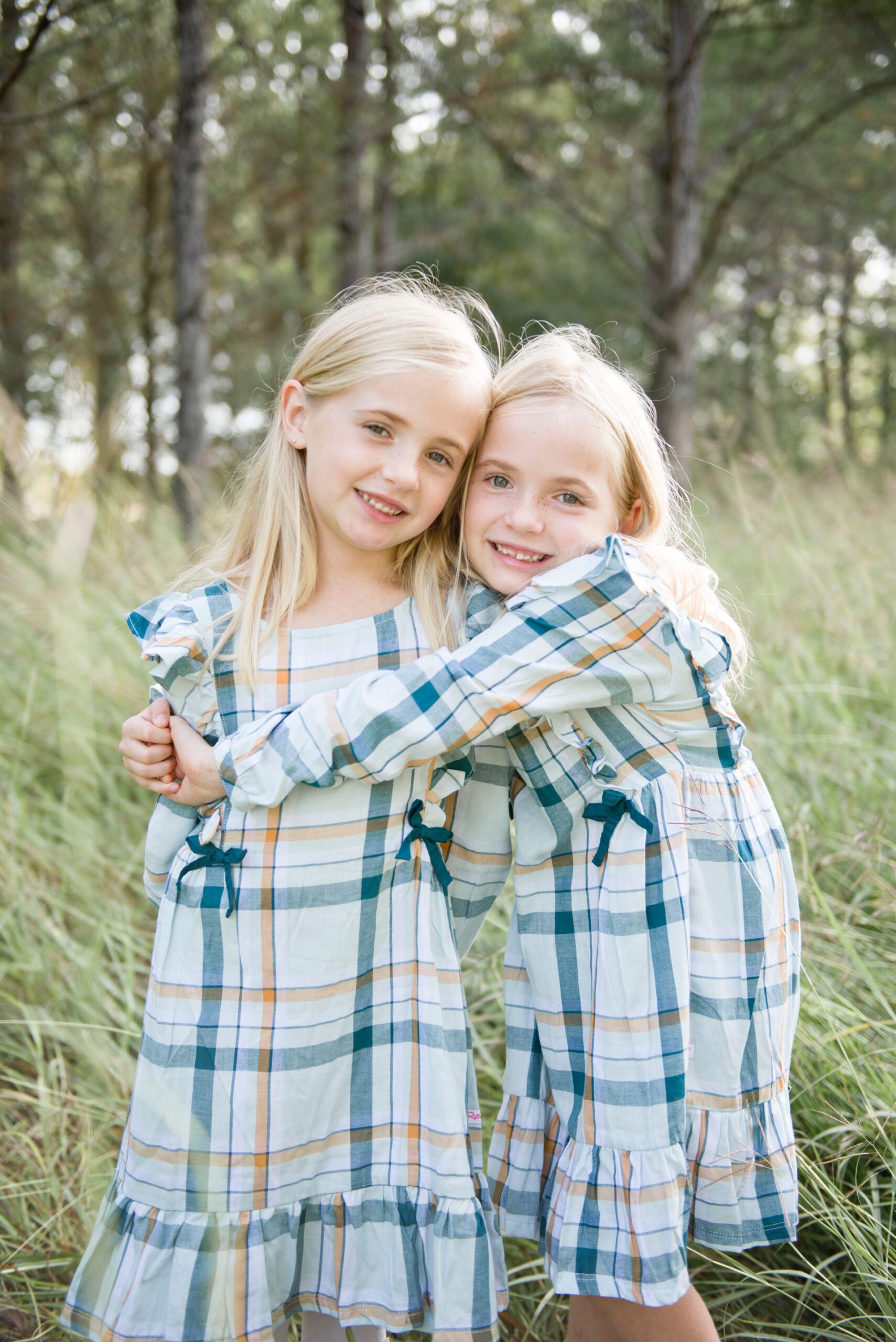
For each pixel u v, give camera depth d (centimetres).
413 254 1231
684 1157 134
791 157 864
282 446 149
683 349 729
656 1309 133
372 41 679
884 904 204
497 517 146
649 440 153
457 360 139
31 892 247
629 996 134
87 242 849
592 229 773
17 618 342
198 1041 133
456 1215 131
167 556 400
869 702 285
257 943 134
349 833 137
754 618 319
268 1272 131
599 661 135
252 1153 131
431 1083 136
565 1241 133
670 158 719
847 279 1102
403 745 130
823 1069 181
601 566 134
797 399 1221
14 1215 182
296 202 798
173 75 571
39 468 259
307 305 969
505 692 132
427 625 147
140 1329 130
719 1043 138
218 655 142
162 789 142
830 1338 158
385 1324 134
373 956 139
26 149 669
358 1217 136
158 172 807
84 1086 208
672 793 140
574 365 149
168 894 139
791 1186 141
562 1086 140
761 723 274
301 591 146
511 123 759
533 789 144
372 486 137
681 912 136
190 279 592
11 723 317
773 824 153
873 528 361
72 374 246
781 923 147
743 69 771
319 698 133
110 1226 135
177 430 603
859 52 699
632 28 719
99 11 489
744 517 337
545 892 143
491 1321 131
